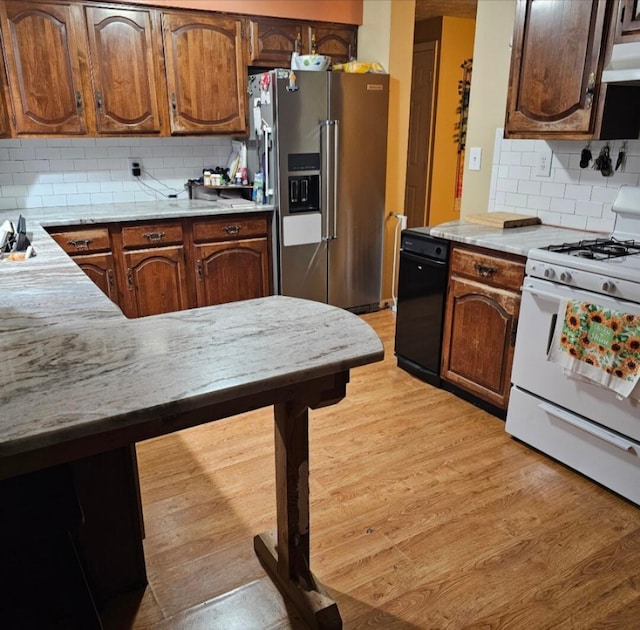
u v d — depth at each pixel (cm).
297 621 160
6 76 316
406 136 422
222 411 117
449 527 200
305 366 115
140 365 115
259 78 365
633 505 212
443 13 502
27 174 362
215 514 206
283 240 384
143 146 392
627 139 252
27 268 213
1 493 110
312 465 238
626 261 210
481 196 336
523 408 247
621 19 221
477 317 273
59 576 120
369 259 426
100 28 331
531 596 171
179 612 163
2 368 114
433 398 299
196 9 353
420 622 161
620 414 207
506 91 306
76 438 93
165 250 358
